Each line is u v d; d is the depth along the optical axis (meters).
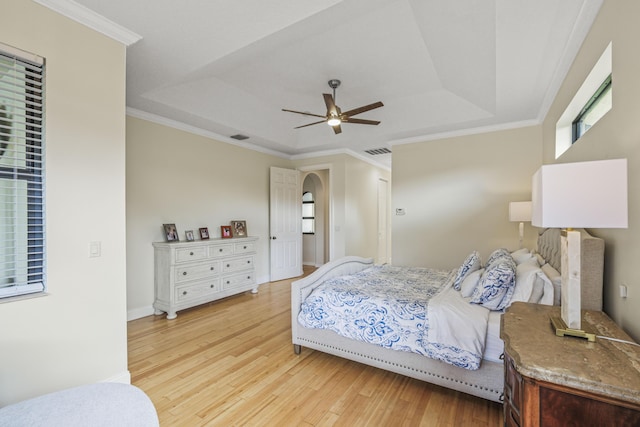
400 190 5.04
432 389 2.18
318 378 2.33
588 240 1.63
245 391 2.15
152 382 2.27
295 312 2.71
